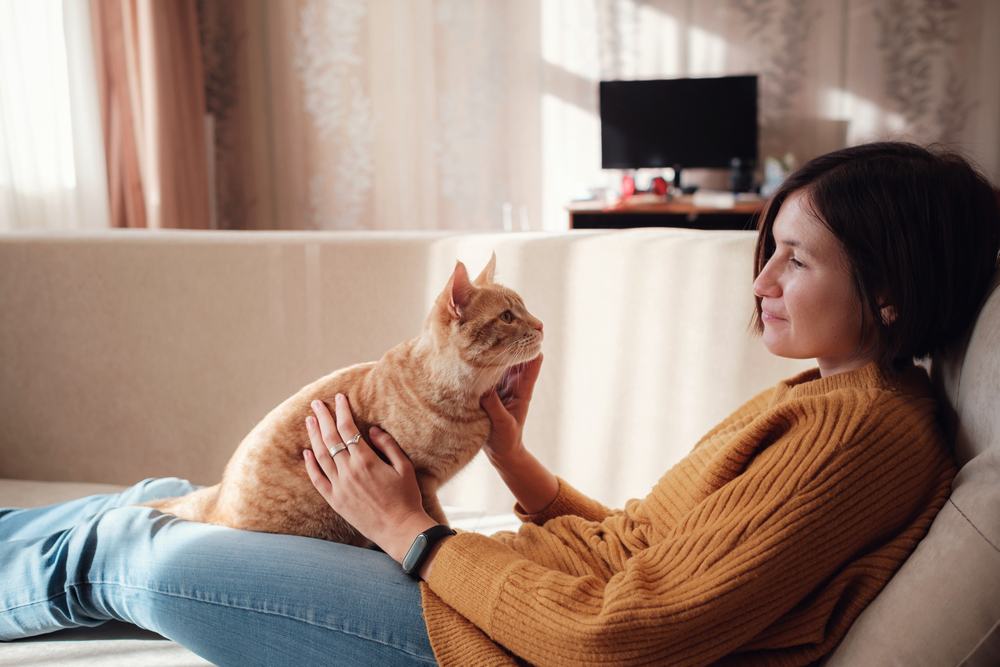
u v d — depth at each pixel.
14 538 1.08
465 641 0.76
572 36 4.42
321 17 4.48
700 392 1.34
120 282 1.56
